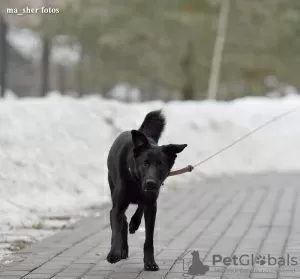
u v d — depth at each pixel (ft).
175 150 23.24
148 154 22.99
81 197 42.16
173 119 68.13
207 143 67.15
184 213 39.75
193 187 52.47
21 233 31.89
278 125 79.30
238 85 173.99
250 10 149.18
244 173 64.39
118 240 24.16
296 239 31.48
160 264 26.20
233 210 41.04
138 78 161.99
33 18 120.78
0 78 113.70
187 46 150.20
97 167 48.44
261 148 72.79
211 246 29.86
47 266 25.61
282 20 155.63
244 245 30.07
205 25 146.41
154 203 24.91
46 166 43.91
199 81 157.79
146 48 149.28
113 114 60.08
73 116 54.80
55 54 200.34
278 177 61.67
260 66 157.07
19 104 52.44
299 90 193.47
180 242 30.81
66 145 49.21
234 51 152.87
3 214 34.55
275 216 38.70
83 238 31.30
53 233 32.58
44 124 50.70
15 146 44.60
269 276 24.32
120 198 24.53
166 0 149.28
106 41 146.82
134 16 149.69
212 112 74.59
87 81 183.73
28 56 216.95
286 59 160.76
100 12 147.54
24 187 39.91
